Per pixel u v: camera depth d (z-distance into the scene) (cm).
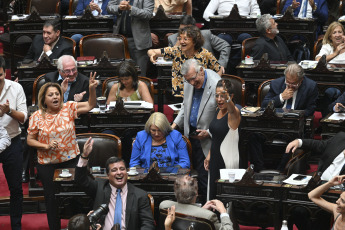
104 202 1655
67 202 1794
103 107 2102
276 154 2141
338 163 1767
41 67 2475
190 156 1986
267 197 1664
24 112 1945
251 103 2462
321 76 2305
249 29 2828
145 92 2214
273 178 1712
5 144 1834
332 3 3016
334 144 1791
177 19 2855
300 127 1983
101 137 2012
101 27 2858
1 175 2347
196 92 2006
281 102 2109
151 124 1939
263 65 2380
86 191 1661
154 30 2878
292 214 1725
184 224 1489
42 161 1909
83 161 1636
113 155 1998
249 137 2073
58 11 3116
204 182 2012
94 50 2677
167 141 1950
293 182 1673
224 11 2995
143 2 2772
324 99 2373
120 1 2862
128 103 2117
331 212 1574
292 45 2750
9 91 1927
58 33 2614
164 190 1798
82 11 3016
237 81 2292
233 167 1809
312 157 2252
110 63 2477
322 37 2784
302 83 2109
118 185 1648
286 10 2702
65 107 1927
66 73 2162
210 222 1479
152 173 1788
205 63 2228
